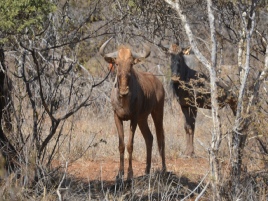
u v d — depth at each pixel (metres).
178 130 40.62
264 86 24.00
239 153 21.67
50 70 29.19
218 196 20.80
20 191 20.92
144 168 31.83
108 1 26.47
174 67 35.00
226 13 25.11
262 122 21.23
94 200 22.50
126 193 23.86
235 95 21.88
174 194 23.94
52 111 24.12
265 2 22.84
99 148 33.84
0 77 23.25
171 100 44.88
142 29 31.42
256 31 24.12
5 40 20.25
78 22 24.91
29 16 20.41
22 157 22.86
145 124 30.20
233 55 30.55
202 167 31.16
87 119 41.16
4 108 22.86
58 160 29.70
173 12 29.70
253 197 21.80
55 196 21.80
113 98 28.61
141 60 28.06
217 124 20.52
